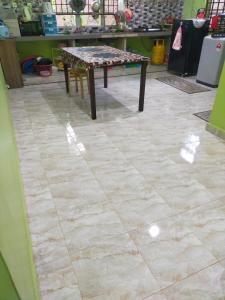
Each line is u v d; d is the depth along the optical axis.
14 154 1.94
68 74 4.17
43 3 4.95
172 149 2.71
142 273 1.49
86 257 1.58
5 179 0.82
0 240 0.51
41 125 3.25
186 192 2.11
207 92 4.50
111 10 5.67
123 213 1.90
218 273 1.49
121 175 2.31
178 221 1.83
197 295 1.38
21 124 3.28
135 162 2.50
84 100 4.09
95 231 1.76
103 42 5.84
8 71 4.52
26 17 4.88
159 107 3.83
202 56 4.75
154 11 6.08
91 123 3.30
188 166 2.43
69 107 3.82
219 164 2.46
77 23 5.49
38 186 2.17
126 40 5.83
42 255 1.59
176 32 5.28
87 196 2.06
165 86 4.84
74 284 1.43
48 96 4.29
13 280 0.59
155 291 1.40
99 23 5.68
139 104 3.63
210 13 5.95
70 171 2.37
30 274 1.15
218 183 2.21
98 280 1.45
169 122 3.34
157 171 2.37
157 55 6.32
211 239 1.70
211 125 3.03
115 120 3.39
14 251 0.68
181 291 1.40
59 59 5.11
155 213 1.90
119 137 2.96
